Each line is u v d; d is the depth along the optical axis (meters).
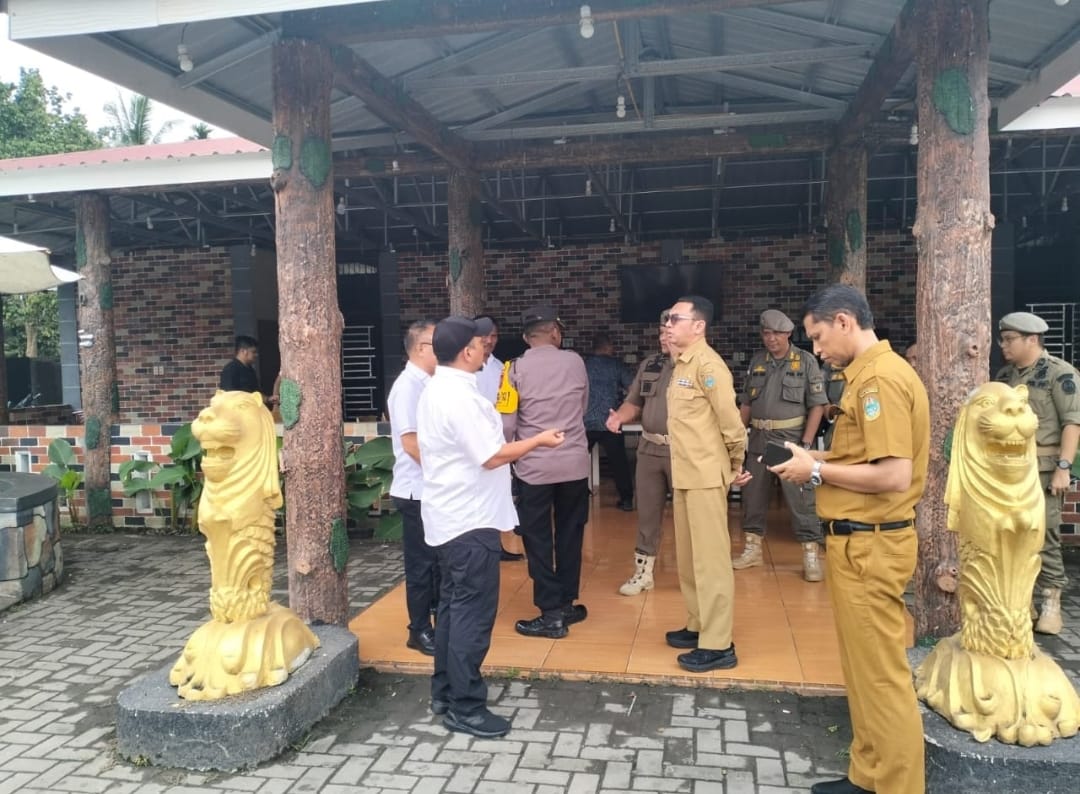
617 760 2.98
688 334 3.66
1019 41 4.39
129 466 6.94
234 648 3.17
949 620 3.33
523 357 4.24
